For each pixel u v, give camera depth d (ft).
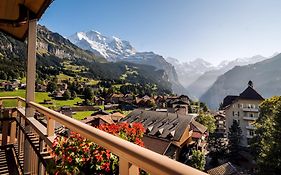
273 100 118.42
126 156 2.95
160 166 2.27
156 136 133.39
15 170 15.55
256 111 181.16
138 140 11.14
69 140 7.65
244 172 116.88
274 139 77.25
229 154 146.82
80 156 7.43
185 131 136.36
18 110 18.88
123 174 3.14
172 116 147.02
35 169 11.03
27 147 13.99
